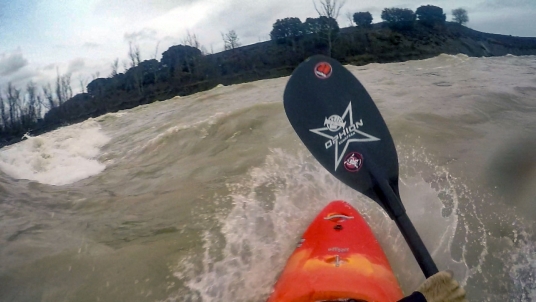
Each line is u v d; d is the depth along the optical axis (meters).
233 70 13.14
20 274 2.66
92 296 2.44
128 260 2.71
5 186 4.43
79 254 2.83
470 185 3.07
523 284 2.23
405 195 3.06
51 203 3.93
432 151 3.61
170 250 2.78
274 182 3.56
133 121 8.57
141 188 4.11
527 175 3.10
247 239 2.83
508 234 2.58
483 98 5.09
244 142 4.67
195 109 7.96
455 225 2.70
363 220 2.75
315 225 2.71
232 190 3.53
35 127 13.48
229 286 2.41
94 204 3.79
